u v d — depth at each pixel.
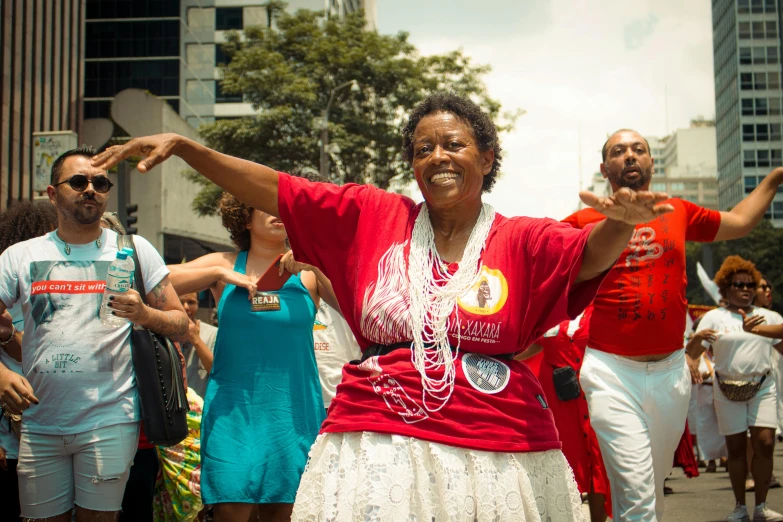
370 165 31.16
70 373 4.35
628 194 2.63
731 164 131.12
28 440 4.38
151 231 32.00
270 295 4.96
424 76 29.98
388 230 3.23
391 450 2.95
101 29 52.78
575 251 2.98
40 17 31.11
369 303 3.14
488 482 2.93
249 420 4.81
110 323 4.39
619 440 5.04
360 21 31.25
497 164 3.46
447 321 3.04
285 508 4.83
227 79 30.16
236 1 61.47
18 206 5.50
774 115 123.69
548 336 6.71
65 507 4.41
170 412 4.51
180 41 52.62
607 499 6.38
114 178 26.97
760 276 8.50
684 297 5.25
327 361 6.32
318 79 30.08
